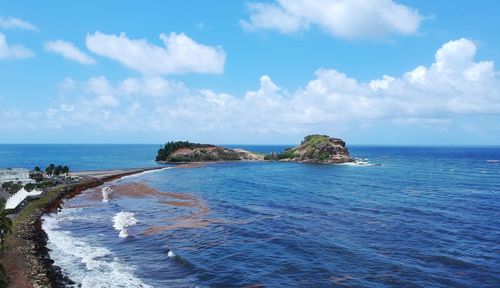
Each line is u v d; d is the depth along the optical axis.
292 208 69.25
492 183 109.81
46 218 61.16
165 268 37.81
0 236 41.34
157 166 186.38
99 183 108.75
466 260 38.81
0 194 73.00
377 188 98.56
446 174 140.50
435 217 59.97
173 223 57.31
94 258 40.81
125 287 33.06
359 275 35.12
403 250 42.28
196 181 117.94
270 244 45.31
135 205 74.06
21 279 33.47
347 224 55.25
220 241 46.91
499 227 53.00
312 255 40.94
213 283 33.91
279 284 33.41
